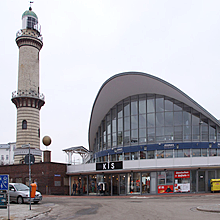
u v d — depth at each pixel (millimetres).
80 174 35688
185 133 33594
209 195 25391
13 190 21156
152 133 34562
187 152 33031
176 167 29312
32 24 46688
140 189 30344
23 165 37219
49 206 18547
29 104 44531
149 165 30141
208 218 11180
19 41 46000
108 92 37562
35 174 35812
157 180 29812
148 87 34781
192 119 34000
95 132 48125
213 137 33812
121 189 31812
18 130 44000
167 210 14391
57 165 36125
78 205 19031
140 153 34531
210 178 30031
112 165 31828
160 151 33438
